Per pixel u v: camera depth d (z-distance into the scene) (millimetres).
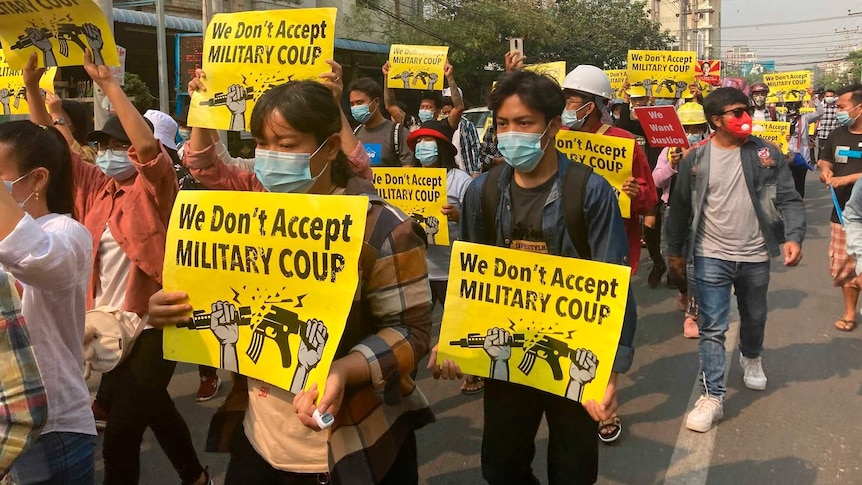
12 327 1313
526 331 2287
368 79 5020
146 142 2529
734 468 3545
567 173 2340
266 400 1882
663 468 3562
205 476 3150
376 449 1837
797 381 4629
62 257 1866
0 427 1284
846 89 5648
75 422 2000
